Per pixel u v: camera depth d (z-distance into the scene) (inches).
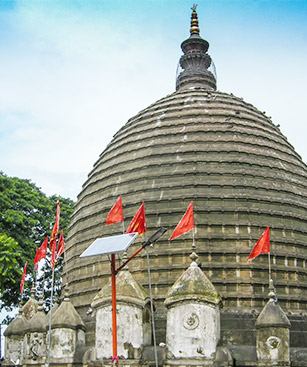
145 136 1560.0
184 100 1660.9
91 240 1460.4
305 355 1024.9
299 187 1488.7
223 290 1229.1
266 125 1648.6
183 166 1418.6
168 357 989.8
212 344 978.1
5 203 2182.6
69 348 1135.0
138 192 1409.9
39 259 1472.7
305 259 1328.7
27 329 1226.0
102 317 1068.5
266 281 1248.8
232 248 1275.8
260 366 978.7
